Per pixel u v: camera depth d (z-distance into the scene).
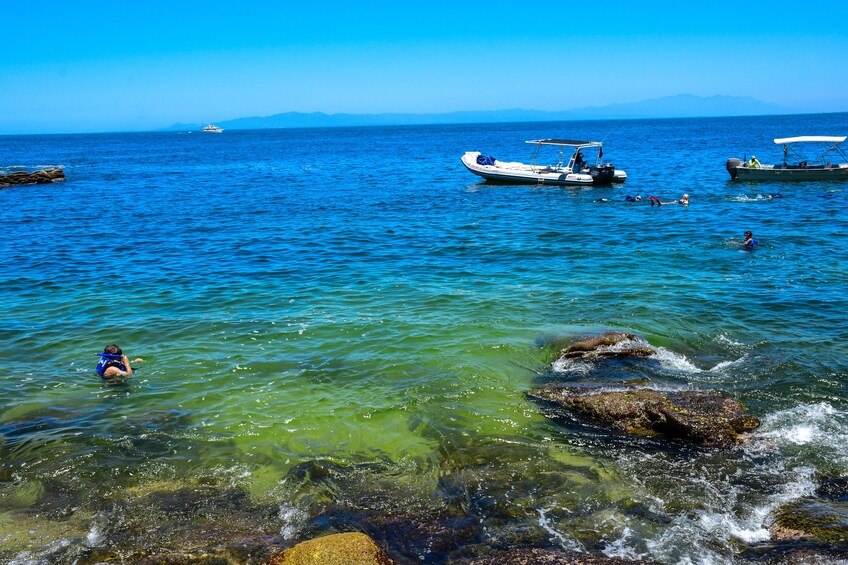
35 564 7.25
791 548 7.20
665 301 16.75
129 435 10.25
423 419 10.71
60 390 11.98
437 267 21.20
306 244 25.36
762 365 12.62
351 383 12.17
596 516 8.06
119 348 13.19
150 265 21.86
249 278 20.00
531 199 38.12
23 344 14.31
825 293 17.06
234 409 11.16
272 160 85.50
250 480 8.99
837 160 63.25
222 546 7.53
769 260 20.98
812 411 10.68
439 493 8.59
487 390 11.77
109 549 7.51
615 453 9.55
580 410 10.79
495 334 14.59
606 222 29.22
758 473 8.94
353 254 23.42
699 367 12.59
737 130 154.75
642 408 10.37
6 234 28.12
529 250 23.59
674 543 7.51
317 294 18.11
